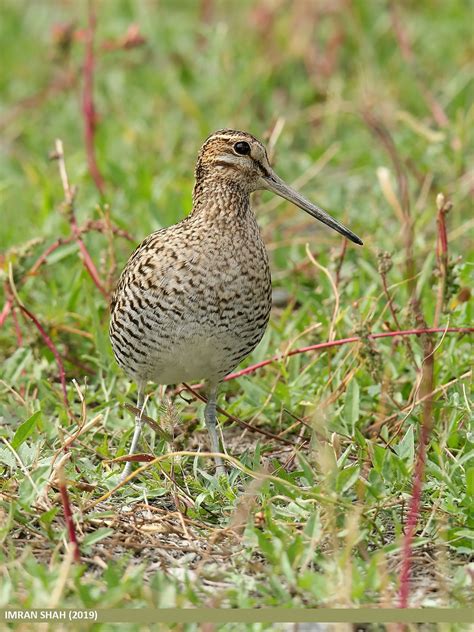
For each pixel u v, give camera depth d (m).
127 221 14.55
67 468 10.16
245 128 17.34
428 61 18.94
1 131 18.34
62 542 9.11
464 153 16.12
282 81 18.67
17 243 14.35
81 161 16.34
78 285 12.92
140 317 10.22
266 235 14.55
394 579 8.89
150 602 8.30
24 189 16.11
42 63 19.86
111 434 11.14
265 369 12.16
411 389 11.54
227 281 10.16
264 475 9.32
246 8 20.19
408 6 20.14
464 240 14.55
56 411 11.46
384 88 18.14
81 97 18.23
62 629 8.19
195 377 10.64
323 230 15.27
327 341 12.16
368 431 11.09
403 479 9.56
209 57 18.19
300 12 18.92
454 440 10.24
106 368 11.96
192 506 9.87
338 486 9.17
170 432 10.18
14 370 12.02
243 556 9.04
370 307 12.11
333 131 17.36
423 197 14.46
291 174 16.25
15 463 10.01
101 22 19.88
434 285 12.50
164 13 20.66
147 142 17.11
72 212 12.80
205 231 10.23
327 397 11.06
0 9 21.66
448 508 9.30
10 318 12.98
